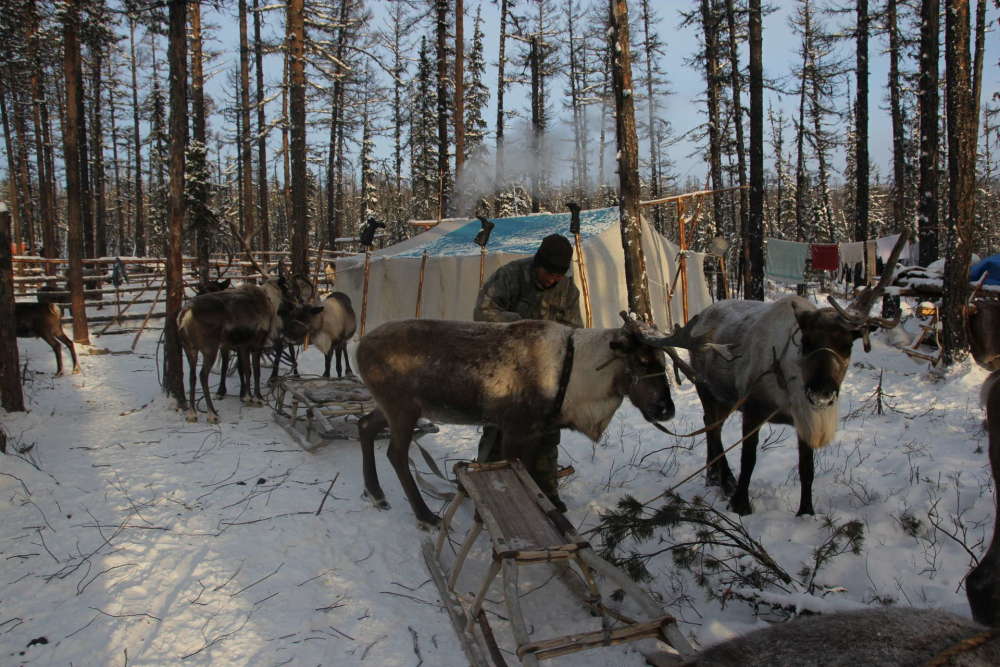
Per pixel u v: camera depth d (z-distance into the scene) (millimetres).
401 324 4426
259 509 4691
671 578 3703
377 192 36062
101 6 12398
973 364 7871
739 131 19562
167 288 7852
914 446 5707
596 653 3045
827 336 3836
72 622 3256
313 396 6215
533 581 3764
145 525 4387
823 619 1361
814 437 4039
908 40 15555
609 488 5168
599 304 11062
